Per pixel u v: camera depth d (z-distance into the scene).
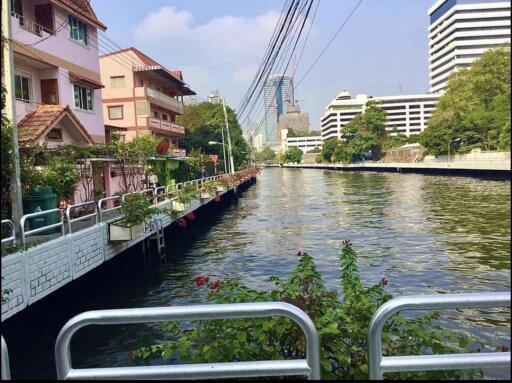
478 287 9.89
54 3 17.39
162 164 29.52
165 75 37.34
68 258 8.48
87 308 9.49
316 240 16.95
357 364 3.02
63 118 15.66
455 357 2.01
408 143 66.38
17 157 8.41
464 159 36.94
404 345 3.17
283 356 3.06
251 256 14.70
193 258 14.77
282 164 153.75
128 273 12.76
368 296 3.76
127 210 12.03
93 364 6.66
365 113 81.31
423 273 11.24
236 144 61.97
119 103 34.66
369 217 22.50
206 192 24.73
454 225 18.36
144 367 2.02
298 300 3.44
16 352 7.07
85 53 20.19
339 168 95.94
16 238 7.75
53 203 9.91
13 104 8.38
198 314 1.96
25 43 15.59
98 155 17.61
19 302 6.67
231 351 3.08
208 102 57.59
